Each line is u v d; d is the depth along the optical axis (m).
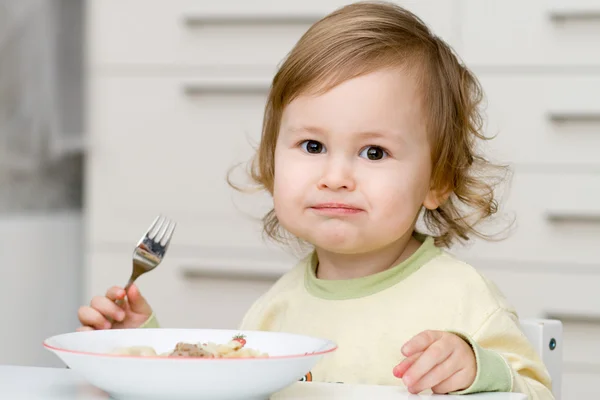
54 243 2.82
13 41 2.87
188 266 2.63
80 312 1.28
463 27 2.46
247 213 2.60
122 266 2.68
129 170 2.68
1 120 2.83
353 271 1.35
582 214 2.42
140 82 2.66
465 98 1.47
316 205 1.25
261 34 2.59
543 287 2.44
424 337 0.94
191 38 2.63
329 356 1.27
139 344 0.98
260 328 1.43
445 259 1.31
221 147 2.62
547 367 1.25
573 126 2.42
